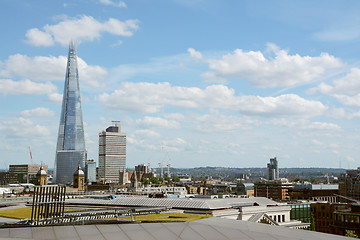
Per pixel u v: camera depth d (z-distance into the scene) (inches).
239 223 1822.1
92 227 1545.3
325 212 6609.3
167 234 1531.7
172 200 4685.0
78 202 5123.0
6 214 3690.9
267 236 1600.6
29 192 7815.0
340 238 1688.0
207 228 1646.2
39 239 1359.5
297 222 5467.5
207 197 6186.0
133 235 1486.2
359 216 5187.0
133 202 4837.6
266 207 5132.9
